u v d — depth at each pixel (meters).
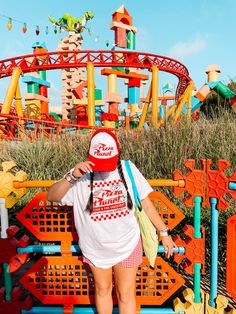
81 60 19.72
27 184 2.39
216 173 2.38
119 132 6.95
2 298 2.56
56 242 4.10
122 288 2.01
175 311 2.48
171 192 4.44
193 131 5.66
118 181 1.83
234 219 2.44
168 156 5.23
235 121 6.34
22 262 2.49
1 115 11.51
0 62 20.12
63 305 2.60
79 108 23.27
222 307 2.43
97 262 1.94
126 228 1.89
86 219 1.86
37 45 22.23
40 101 21.36
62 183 1.84
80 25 25.17
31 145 6.21
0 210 2.45
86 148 6.21
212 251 2.48
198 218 2.46
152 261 1.96
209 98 16.84
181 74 23.11
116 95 20.53
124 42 22.28
